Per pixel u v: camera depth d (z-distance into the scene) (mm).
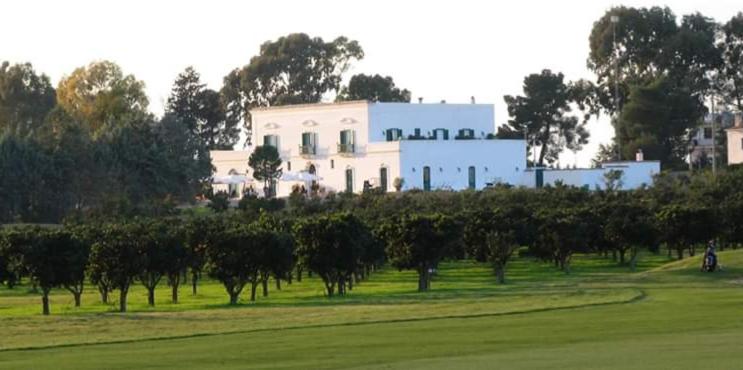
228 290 129250
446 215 143125
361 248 133625
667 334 81375
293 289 147625
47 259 122250
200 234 131875
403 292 133500
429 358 72688
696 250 187625
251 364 72438
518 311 102625
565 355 71438
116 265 123250
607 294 118188
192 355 77750
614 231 158375
